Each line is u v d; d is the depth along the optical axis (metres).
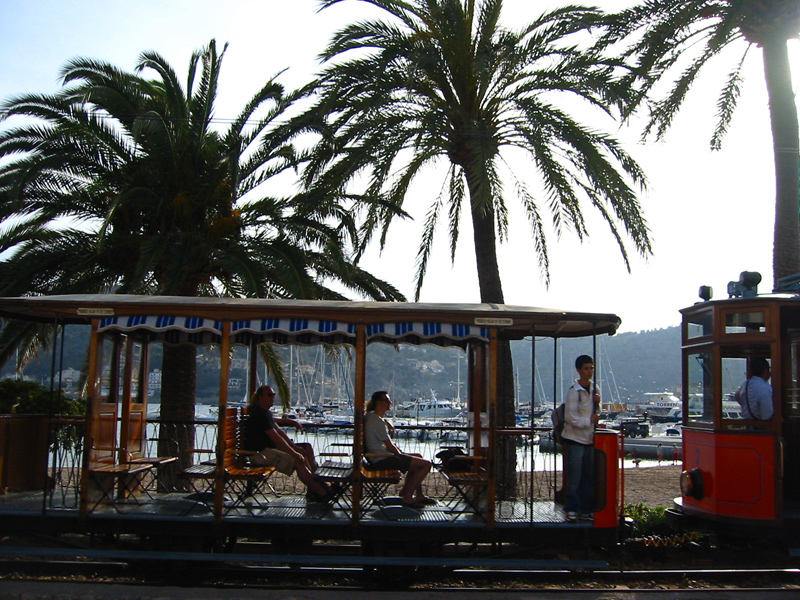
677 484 16.80
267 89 14.30
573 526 8.57
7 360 14.62
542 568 9.16
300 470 9.11
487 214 14.50
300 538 8.48
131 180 13.98
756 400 9.92
